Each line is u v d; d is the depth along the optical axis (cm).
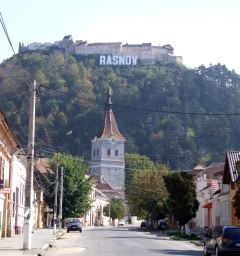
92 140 14988
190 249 3772
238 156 5281
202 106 12531
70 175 8744
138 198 9100
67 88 11531
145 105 13900
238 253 2738
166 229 7731
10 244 3706
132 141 13850
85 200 8888
